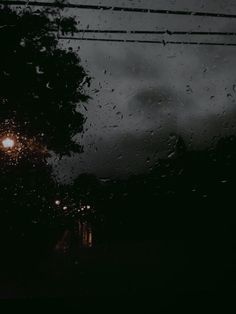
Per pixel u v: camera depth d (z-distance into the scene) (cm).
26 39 893
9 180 870
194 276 386
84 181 883
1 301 293
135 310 268
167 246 609
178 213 870
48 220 757
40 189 879
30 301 293
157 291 328
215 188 889
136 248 610
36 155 934
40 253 565
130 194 898
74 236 720
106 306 279
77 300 295
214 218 801
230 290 306
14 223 703
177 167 871
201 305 270
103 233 763
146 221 850
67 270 448
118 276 412
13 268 461
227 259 462
